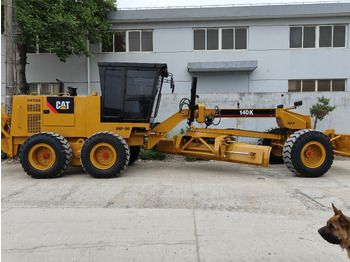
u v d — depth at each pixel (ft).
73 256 9.17
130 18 41.70
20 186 17.87
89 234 10.73
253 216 12.47
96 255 9.22
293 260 8.82
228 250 9.46
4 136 22.02
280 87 42.42
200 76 42.93
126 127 21.53
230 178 20.12
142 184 18.22
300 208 13.48
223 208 13.55
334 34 41.98
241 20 42.11
